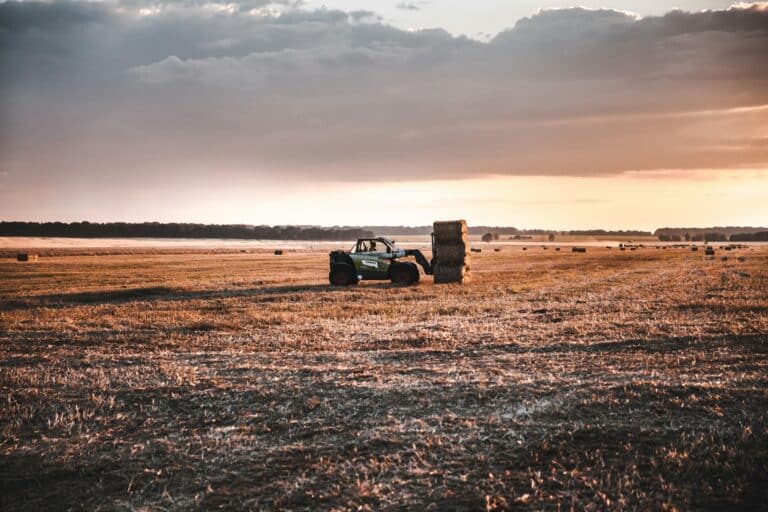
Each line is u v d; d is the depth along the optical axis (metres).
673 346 11.34
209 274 37.84
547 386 8.50
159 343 13.05
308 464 6.07
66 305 21.53
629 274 33.97
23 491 5.71
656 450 6.07
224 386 8.86
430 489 5.46
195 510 5.25
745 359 10.07
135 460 6.35
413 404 7.88
